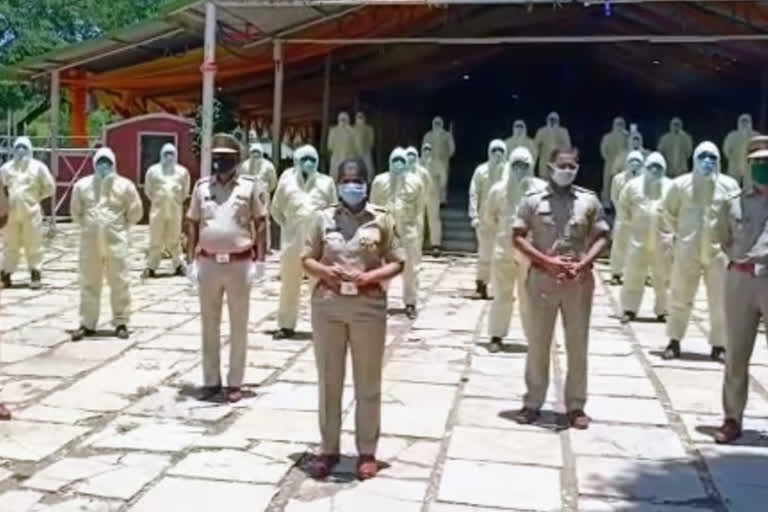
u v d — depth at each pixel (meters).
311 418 5.61
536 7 15.96
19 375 6.60
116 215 7.96
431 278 12.41
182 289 10.92
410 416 5.70
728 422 5.34
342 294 4.52
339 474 4.62
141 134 18.16
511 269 7.69
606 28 17.56
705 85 21.36
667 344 8.10
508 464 4.84
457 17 16.36
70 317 8.95
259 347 7.66
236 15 13.30
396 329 8.70
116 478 4.51
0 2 25.39
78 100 19.83
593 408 5.99
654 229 9.12
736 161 16.88
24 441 5.06
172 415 5.62
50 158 18.28
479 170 10.52
